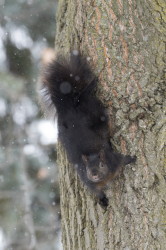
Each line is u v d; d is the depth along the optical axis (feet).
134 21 22.58
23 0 39.99
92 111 23.43
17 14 40.19
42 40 40.78
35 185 39.58
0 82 38.42
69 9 24.29
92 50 22.99
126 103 22.31
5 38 40.91
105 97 22.68
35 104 40.09
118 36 22.56
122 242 22.11
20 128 40.34
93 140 23.67
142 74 22.29
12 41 40.88
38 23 40.52
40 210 40.19
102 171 22.59
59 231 40.01
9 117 40.60
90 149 23.48
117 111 22.43
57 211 40.32
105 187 22.72
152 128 22.06
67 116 24.59
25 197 39.17
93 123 23.58
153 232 21.74
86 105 23.73
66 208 24.62
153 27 22.56
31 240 38.78
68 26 24.31
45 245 38.99
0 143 40.63
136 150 22.16
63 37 24.70
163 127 21.98
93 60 22.97
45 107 26.48
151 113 22.08
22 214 39.27
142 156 22.11
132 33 22.53
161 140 21.95
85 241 23.31
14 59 40.86
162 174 21.88
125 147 22.36
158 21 22.62
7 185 39.04
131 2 22.66
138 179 22.08
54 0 40.19
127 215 22.16
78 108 24.18
